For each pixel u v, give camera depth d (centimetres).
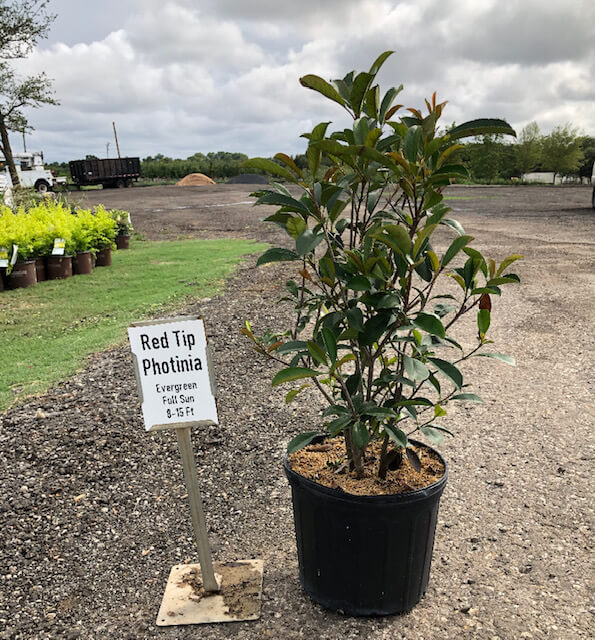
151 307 705
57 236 885
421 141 190
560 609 227
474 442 364
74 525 292
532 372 477
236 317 641
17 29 2134
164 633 222
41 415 405
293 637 216
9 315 688
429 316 187
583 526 279
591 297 696
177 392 214
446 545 268
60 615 235
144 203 2388
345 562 215
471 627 218
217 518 297
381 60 182
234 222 1695
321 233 184
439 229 1287
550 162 4159
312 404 423
